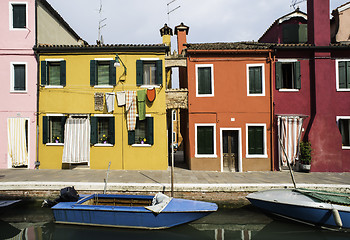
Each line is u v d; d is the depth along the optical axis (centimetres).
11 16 1120
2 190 808
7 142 1109
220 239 586
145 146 1105
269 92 1111
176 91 1123
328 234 621
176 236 596
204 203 655
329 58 1093
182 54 1168
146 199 695
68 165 1104
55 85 1127
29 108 1116
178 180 877
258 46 1193
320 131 1069
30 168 1102
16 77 1131
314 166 1062
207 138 1116
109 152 1106
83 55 1122
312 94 1111
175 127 1983
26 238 575
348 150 1079
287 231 635
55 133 1138
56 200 688
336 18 1240
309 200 668
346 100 1098
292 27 1282
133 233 607
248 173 1034
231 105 1112
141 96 1098
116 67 1118
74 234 597
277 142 1093
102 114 1112
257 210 759
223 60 1120
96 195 719
